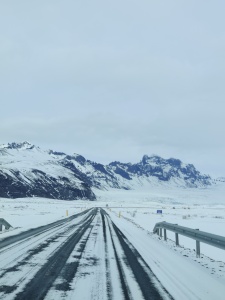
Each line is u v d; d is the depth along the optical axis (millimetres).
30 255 11352
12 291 7043
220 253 16594
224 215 70688
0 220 19500
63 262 10273
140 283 8008
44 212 56875
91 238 17188
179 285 7957
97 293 7094
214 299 6945
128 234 20281
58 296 6805
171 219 48438
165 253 12852
